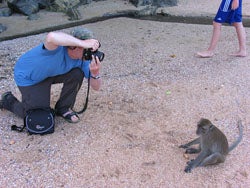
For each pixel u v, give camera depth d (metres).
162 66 5.34
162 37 6.63
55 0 8.63
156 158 3.34
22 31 7.19
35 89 3.60
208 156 3.19
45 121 3.61
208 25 7.37
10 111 4.02
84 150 3.44
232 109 4.16
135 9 8.54
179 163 3.28
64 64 3.52
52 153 3.40
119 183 3.05
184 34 6.80
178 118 3.98
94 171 3.18
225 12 5.38
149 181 3.07
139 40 6.49
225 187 3.02
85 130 3.75
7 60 5.64
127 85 4.73
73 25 7.56
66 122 3.88
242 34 5.54
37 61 3.42
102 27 7.35
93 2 9.38
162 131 3.74
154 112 4.09
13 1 8.41
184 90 4.59
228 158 3.36
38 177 3.12
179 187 3.02
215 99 4.37
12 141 3.57
